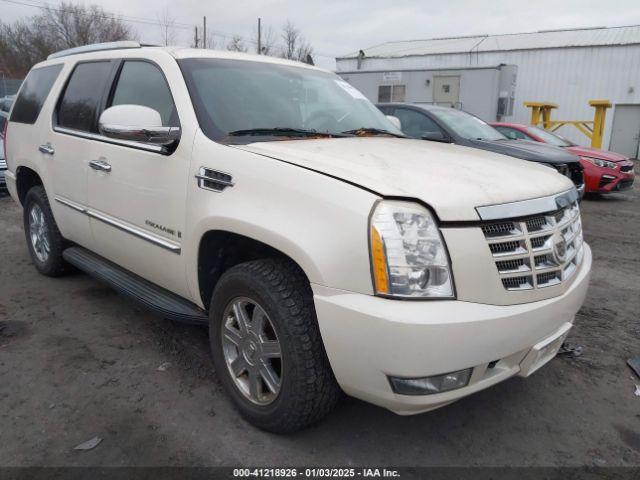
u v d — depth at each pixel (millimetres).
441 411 2920
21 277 4852
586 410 2977
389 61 29625
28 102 4801
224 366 2820
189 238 2848
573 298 2553
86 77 4027
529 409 2969
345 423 2773
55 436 2604
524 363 2400
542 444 2668
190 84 3096
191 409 2857
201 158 2797
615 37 24938
